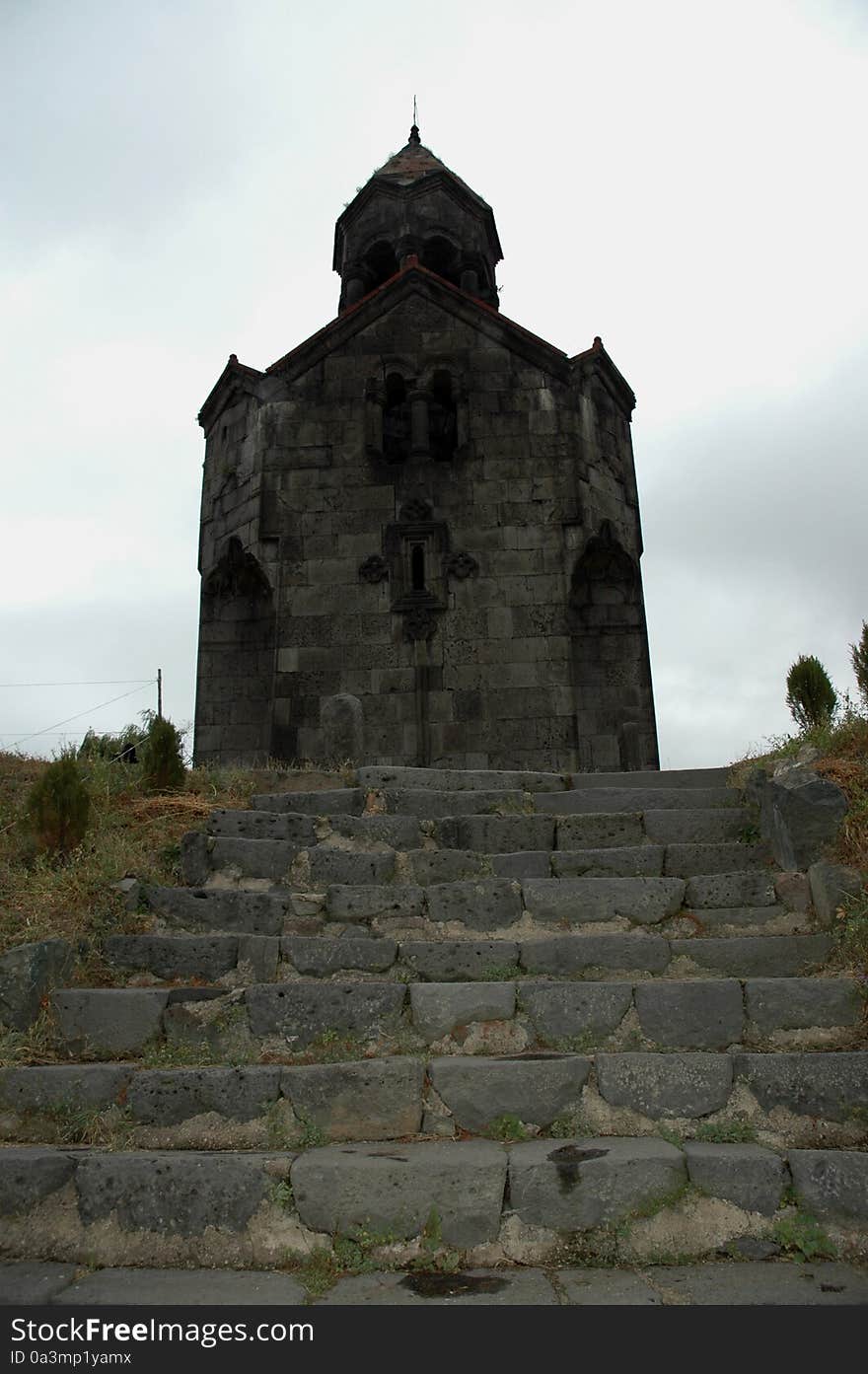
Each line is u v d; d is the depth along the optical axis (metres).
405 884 6.77
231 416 16.42
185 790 8.15
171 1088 4.47
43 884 5.94
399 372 15.74
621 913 6.18
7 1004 4.93
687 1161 4.02
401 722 14.17
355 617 14.62
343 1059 4.92
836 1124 4.37
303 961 5.61
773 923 6.03
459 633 14.46
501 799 7.98
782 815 6.45
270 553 14.96
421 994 5.14
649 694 14.91
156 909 6.12
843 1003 4.97
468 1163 3.98
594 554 15.24
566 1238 3.87
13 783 8.09
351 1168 3.96
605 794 8.00
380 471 15.23
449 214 19.73
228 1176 3.98
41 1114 4.49
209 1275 3.72
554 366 15.60
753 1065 4.53
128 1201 3.95
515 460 15.17
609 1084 4.55
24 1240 3.90
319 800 7.91
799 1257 3.76
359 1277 3.69
